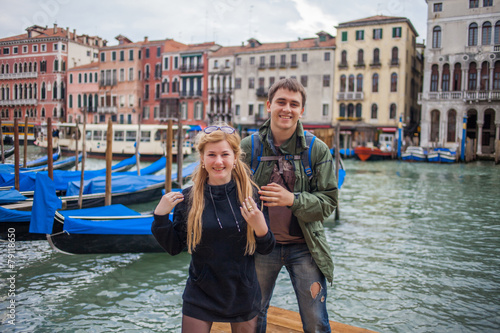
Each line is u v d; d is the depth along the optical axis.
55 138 35.62
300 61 43.41
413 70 43.44
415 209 12.55
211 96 47.88
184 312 2.24
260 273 2.70
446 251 7.93
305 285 2.61
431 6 36.66
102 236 6.98
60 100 51.12
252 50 45.50
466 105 35.97
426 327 4.91
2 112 42.44
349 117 41.66
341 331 3.65
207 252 2.18
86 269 6.86
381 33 40.25
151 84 51.28
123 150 31.72
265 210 2.45
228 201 2.22
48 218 6.74
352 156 37.44
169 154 10.11
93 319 5.09
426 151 33.66
